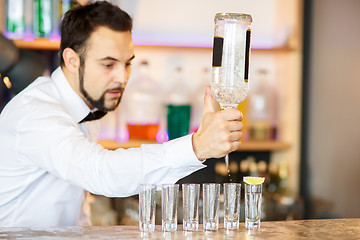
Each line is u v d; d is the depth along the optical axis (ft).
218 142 4.23
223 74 4.20
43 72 7.81
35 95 5.57
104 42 5.63
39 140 5.03
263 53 10.74
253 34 10.72
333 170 10.05
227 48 4.18
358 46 9.72
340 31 9.93
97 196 9.66
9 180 5.53
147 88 10.30
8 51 7.23
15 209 5.72
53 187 5.79
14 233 4.29
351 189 9.83
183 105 9.89
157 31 10.52
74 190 5.98
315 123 10.28
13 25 9.46
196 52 10.57
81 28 5.65
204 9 10.62
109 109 5.91
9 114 5.40
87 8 5.68
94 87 5.78
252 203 4.48
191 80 10.58
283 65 10.56
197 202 4.41
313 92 10.28
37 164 5.11
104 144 9.51
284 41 10.50
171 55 10.50
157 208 9.13
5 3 9.43
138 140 9.93
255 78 10.74
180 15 10.58
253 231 4.41
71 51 5.78
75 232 4.33
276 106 10.73
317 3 10.21
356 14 9.79
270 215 10.12
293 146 10.32
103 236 4.17
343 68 9.93
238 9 10.71
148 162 4.48
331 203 10.12
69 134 4.95
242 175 10.60
